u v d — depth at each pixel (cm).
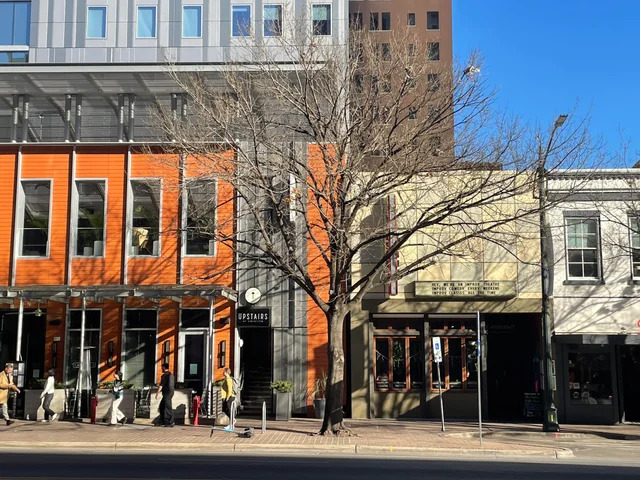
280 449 1581
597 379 2320
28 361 2328
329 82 1883
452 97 1831
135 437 1689
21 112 2500
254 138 1802
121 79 2417
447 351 2370
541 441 1847
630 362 2372
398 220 2202
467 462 1404
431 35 6025
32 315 2358
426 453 1563
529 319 2483
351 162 1783
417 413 2333
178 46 3838
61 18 3978
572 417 2298
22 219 2403
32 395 2130
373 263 2378
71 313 2344
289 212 2039
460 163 1850
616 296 2338
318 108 1817
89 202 2416
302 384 2306
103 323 2333
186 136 1947
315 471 1197
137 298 2336
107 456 1413
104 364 2306
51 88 2467
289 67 2105
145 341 2333
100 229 2397
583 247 2380
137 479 1062
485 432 1955
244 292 2338
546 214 2211
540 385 2372
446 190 2158
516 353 2578
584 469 1306
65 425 1958
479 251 2172
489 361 2586
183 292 2105
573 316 2331
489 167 1858
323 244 2333
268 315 2331
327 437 1727
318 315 2341
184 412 2077
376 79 1920
